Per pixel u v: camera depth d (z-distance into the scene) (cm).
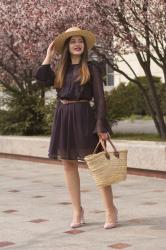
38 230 620
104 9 1021
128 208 721
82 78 589
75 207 627
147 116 1967
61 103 606
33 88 1515
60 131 602
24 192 886
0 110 1527
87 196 825
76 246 546
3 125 1477
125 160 584
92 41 608
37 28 1127
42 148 1220
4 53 1468
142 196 810
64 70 603
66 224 645
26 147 1269
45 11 1071
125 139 1153
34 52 1196
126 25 1045
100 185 577
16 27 1210
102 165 572
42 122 1446
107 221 614
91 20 1042
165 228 608
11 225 650
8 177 1061
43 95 1510
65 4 1038
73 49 601
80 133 592
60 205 766
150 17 998
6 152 1339
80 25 1048
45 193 872
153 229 604
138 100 1869
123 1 1005
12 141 1313
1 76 1559
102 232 598
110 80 2531
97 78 595
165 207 723
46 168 1180
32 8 1101
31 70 1493
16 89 1545
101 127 584
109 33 1066
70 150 598
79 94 592
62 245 553
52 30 1080
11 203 791
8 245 560
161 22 999
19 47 1312
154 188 879
